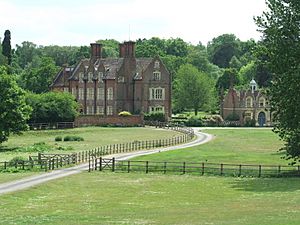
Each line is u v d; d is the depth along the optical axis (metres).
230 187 56.72
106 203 46.84
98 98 169.12
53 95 148.00
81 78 172.25
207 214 38.97
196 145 102.06
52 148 95.75
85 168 72.06
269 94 63.53
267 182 60.00
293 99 60.38
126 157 82.44
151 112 162.25
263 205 43.50
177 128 139.75
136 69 167.12
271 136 123.25
